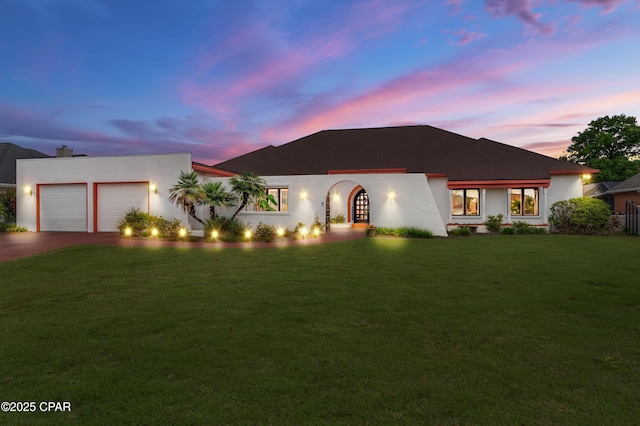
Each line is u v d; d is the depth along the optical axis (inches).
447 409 110.7
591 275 311.6
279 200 748.0
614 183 1337.4
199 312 212.5
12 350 156.3
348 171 856.3
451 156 879.1
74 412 109.6
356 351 155.3
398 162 895.1
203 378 130.7
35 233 705.0
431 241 576.4
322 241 578.9
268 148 1045.8
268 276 316.8
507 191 767.7
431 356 150.4
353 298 243.9
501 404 113.9
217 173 804.0
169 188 701.9
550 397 118.3
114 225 730.2
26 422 103.9
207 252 463.5
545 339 169.8
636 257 408.5
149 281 297.7
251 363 143.5
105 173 726.5
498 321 195.9
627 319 198.8
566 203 733.9
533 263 373.4
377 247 503.5
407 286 278.2
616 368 139.7
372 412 109.0
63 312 213.0
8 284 286.4
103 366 141.2
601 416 107.7
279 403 114.1
